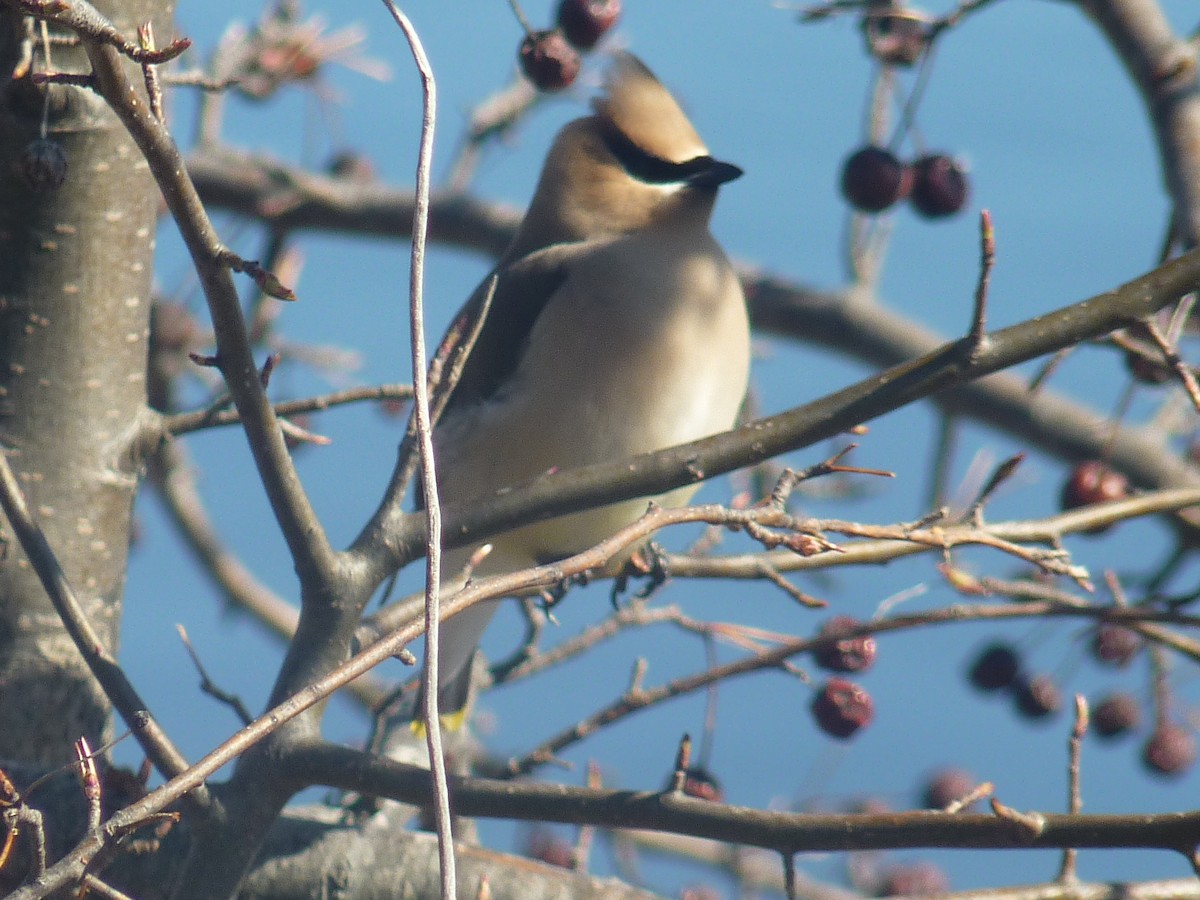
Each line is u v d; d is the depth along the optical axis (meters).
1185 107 7.46
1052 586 7.34
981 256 4.95
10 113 5.79
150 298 6.42
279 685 5.11
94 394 6.24
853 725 7.31
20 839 5.34
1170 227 7.10
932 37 7.80
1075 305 5.08
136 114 4.08
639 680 6.17
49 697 6.12
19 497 5.00
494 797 4.93
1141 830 4.50
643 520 4.47
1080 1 8.12
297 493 4.99
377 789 4.97
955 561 6.71
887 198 8.00
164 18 5.97
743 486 9.52
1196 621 5.84
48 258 6.07
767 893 9.27
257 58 10.12
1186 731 7.71
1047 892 5.13
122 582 6.40
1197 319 7.23
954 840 4.61
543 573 4.34
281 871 5.77
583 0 8.12
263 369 4.75
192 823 5.03
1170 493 6.36
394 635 4.13
